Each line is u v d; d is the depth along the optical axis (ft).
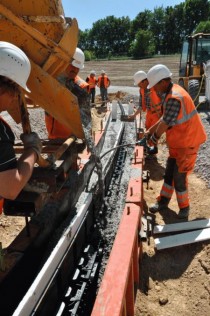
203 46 34.50
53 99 9.61
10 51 6.24
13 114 8.93
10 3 8.61
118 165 18.31
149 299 10.59
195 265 11.75
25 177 5.70
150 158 21.57
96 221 12.27
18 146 11.80
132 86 63.62
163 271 11.73
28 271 8.11
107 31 254.68
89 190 12.26
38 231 8.91
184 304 10.47
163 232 13.24
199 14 226.79
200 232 12.87
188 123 12.61
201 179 18.63
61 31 9.39
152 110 19.74
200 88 32.96
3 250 8.26
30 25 8.82
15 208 7.70
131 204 11.92
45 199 8.05
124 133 24.50
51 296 7.85
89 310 9.13
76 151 11.58
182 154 13.14
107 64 126.21
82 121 10.69
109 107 29.09
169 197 14.74
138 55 179.52
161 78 12.67
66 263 8.93
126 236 9.81
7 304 7.30
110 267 8.48
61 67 9.84
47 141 11.57
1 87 5.95
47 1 8.92
